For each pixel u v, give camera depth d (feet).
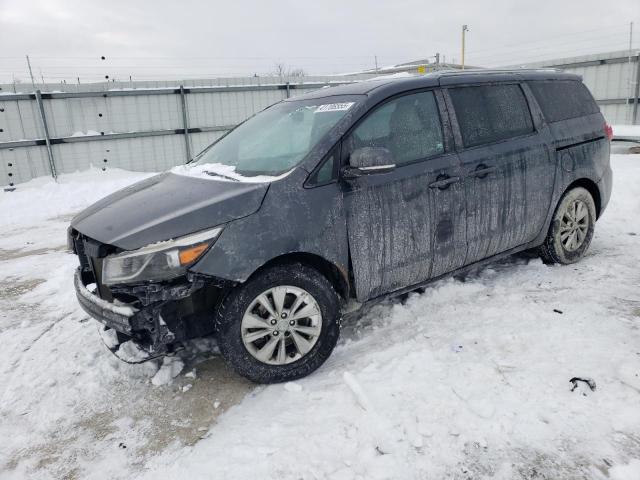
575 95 14.55
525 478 6.81
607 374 8.77
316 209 9.46
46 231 27.12
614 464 6.89
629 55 59.16
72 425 8.96
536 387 8.56
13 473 7.82
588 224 14.64
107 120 45.29
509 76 13.07
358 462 7.25
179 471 7.49
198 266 8.45
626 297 11.98
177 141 48.91
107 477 7.59
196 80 49.88
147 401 9.50
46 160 43.04
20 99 41.16
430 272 11.36
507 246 12.82
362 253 10.06
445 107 11.46
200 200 9.21
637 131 47.03
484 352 9.87
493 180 11.79
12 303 15.47
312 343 9.70
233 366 9.20
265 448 7.66
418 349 10.18
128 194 10.99
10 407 9.62
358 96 10.79
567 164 13.51
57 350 11.78
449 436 7.61
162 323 8.76
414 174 10.57
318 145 9.78
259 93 52.24
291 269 9.39
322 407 8.59
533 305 11.84
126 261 8.45
